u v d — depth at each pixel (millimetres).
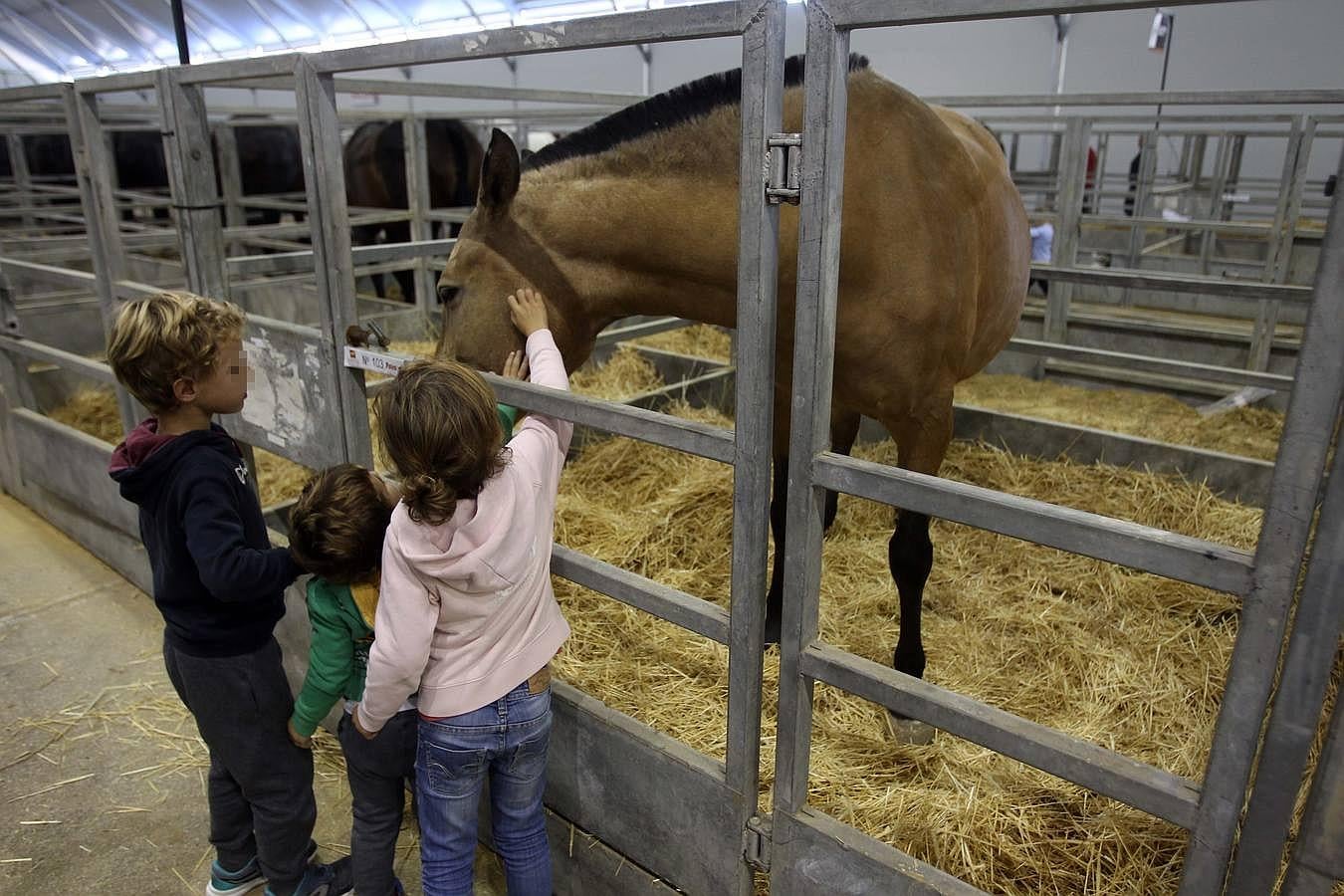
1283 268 4625
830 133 1016
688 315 1995
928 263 1794
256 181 8875
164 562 1430
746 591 1227
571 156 1887
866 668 1177
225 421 2285
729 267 1815
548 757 1603
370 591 1370
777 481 2174
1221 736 921
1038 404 4641
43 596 2936
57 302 4969
